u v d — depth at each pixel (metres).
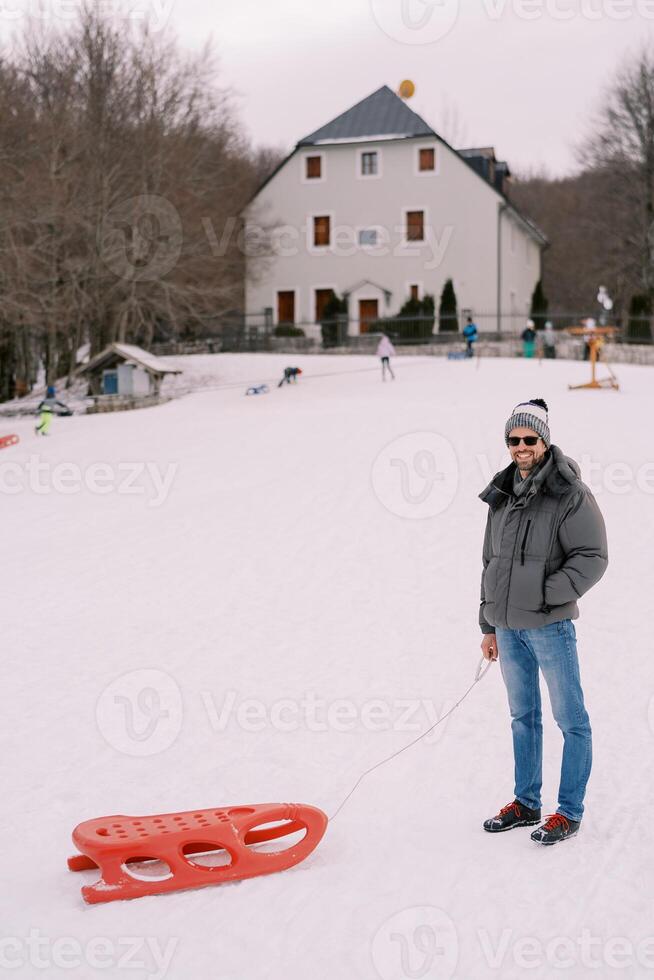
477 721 6.42
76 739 6.23
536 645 4.71
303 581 10.63
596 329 27.25
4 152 34.59
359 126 53.41
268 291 55.00
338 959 3.63
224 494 16.08
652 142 54.38
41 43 40.25
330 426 22.55
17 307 34.50
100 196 38.22
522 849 4.56
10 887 4.31
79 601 10.15
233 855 4.36
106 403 32.50
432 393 27.98
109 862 4.21
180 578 10.99
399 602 9.65
